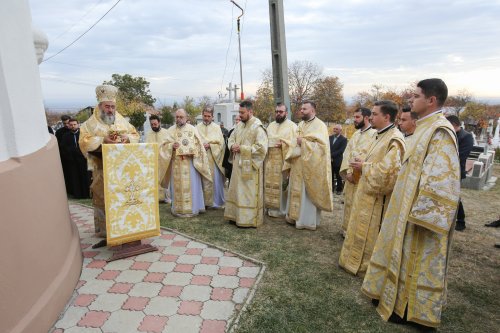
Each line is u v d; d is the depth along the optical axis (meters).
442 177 2.28
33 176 2.36
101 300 2.86
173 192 5.48
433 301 2.44
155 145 3.76
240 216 4.85
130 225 3.67
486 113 40.50
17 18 2.30
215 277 3.29
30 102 2.42
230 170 6.05
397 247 2.58
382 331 2.53
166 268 3.47
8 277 2.02
